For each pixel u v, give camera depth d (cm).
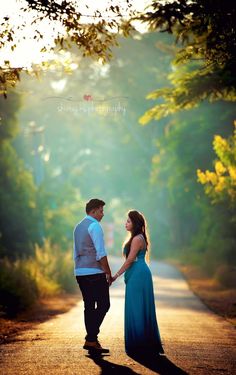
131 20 1473
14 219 4353
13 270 2772
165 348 1343
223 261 4197
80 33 1416
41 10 1366
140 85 6512
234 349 1366
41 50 1412
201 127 4288
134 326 1252
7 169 4353
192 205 5491
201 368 1132
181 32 1683
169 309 2352
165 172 6606
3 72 1438
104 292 1298
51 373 1064
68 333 1579
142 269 1267
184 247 7525
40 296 2791
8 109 3962
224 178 2803
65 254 3844
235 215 3094
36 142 4919
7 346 1360
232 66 1909
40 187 4709
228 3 1534
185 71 3064
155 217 9081
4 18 1370
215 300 2777
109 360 1185
